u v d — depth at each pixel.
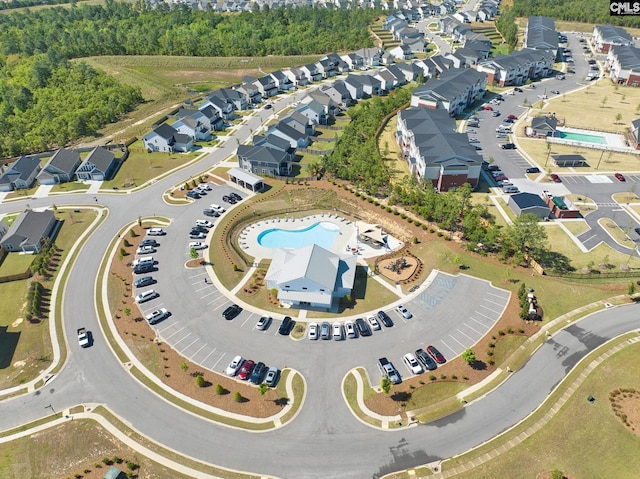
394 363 70.06
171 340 75.12
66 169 127.44
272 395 65.69
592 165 126.38
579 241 95.50
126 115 177.38
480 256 91.62
